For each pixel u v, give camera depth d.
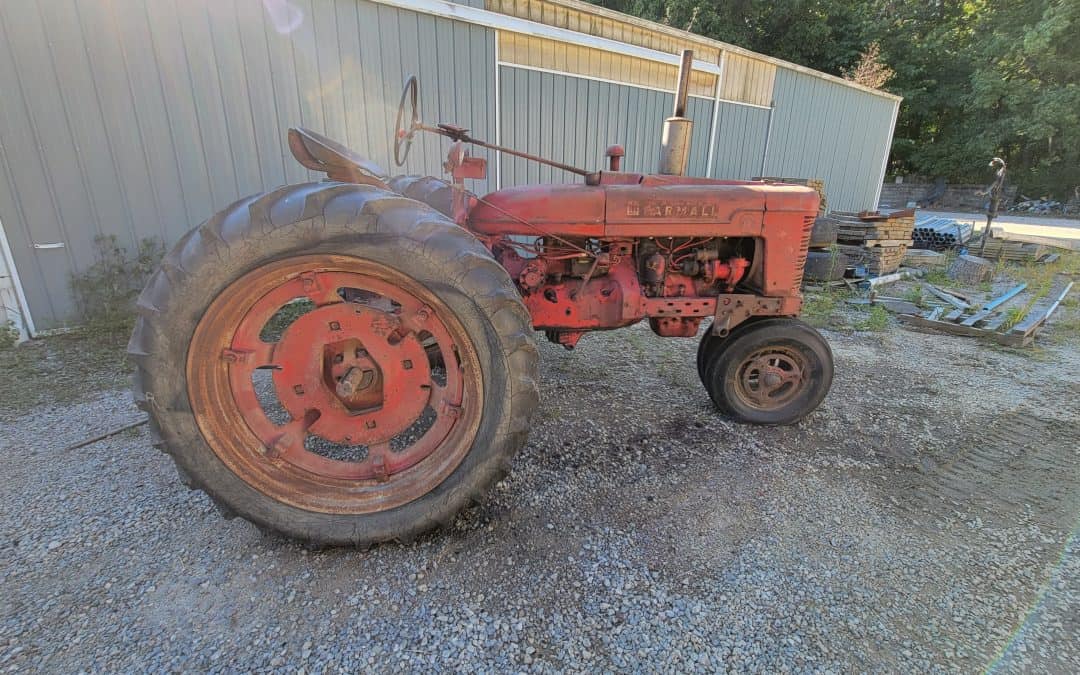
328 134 4.64
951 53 22.41
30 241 3.59
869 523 1.88
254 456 1.64
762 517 1.90
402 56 4.86
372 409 1.73
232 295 1.51
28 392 2.86
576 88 6.23
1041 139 21.39
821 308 5.10
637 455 2.30
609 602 1.49
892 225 6.79
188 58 3.93
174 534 1.73
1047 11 19.44
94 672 1.24
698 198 2.28
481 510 1.88
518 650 1.33
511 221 2.22
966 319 4.52
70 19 3.48
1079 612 1.50
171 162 4.02
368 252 1.50
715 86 7.67
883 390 3.15
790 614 1.46
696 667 1.29
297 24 4.28
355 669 1.26
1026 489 2.13
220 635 1.35
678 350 3.82
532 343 1.60
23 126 3.46
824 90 9.41
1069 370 3.58
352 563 1.62
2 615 1.40
